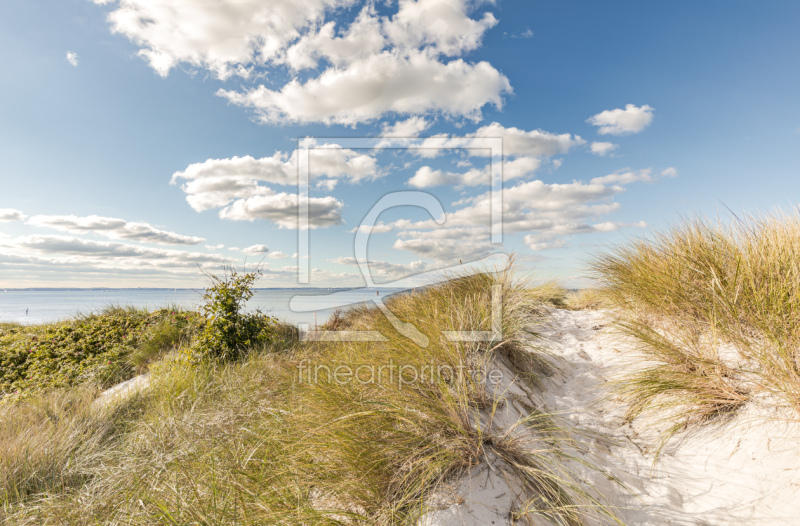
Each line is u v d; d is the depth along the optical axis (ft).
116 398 17.13
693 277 12.51
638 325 13.43
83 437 13.16
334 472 7.91
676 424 9.82
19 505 9.21
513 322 14.84
